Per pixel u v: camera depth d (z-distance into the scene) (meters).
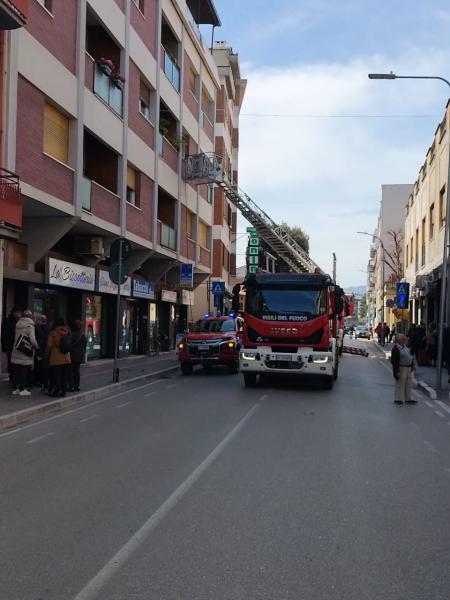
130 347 27.88
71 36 17.80
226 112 43.50
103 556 4.70
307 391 16.20
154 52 25.75
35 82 15.71
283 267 37.69
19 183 14.77
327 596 4.05
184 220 31.47
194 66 32.50
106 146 21.22
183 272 26.98
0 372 15.99
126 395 14.97
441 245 29.16
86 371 19.73
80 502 6.13
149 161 25.38
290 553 4.79
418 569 4.52
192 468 7.55
